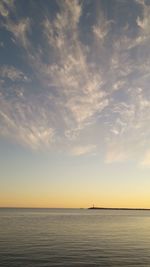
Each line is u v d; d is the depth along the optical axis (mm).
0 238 52281
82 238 54094
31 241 48625
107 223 103312
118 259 33281
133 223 105625
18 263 30844
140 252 38094
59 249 40219
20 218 133000
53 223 98562
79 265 30203
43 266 29656
